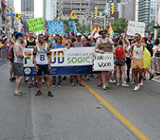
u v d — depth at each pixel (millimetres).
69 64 9273
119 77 10367
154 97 7562
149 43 12000
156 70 11906
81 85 9383
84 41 10523
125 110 6098
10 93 8062
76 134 4543
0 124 5094
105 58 8594
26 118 5473
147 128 4859
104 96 7617
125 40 9961
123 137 4395
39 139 4324
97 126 4957
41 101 6984
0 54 18156
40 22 14172
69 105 6543
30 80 9055
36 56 7496
